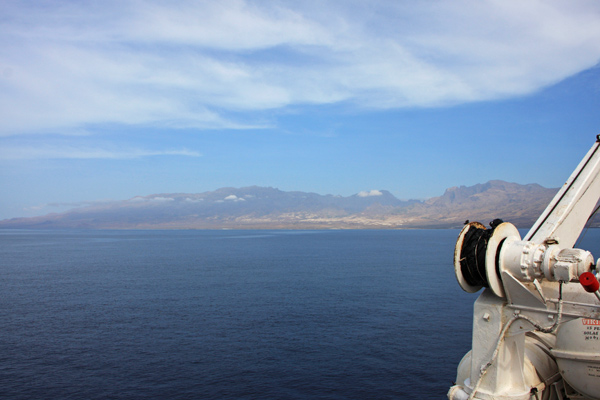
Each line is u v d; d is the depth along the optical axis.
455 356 40.50
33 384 34.56
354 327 51.66
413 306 64.31
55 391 33.19
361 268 123.44
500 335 7.54
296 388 33.72
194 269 123.69
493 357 7.49
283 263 141.88
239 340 46.62
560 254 6.98
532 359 8.74
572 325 8.10
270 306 65.25
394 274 107.19
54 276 107.50
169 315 59.38
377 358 40.25
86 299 72.94
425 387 33.66
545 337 9.80
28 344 45.44
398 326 51.88
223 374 36.59
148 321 55.78
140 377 36.03
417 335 47.69
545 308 7.21
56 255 182.75
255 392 33.03
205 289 83.69
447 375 35.94
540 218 9.18
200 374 36.59
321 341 45.94
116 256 177.12
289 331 50.19
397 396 32.16
